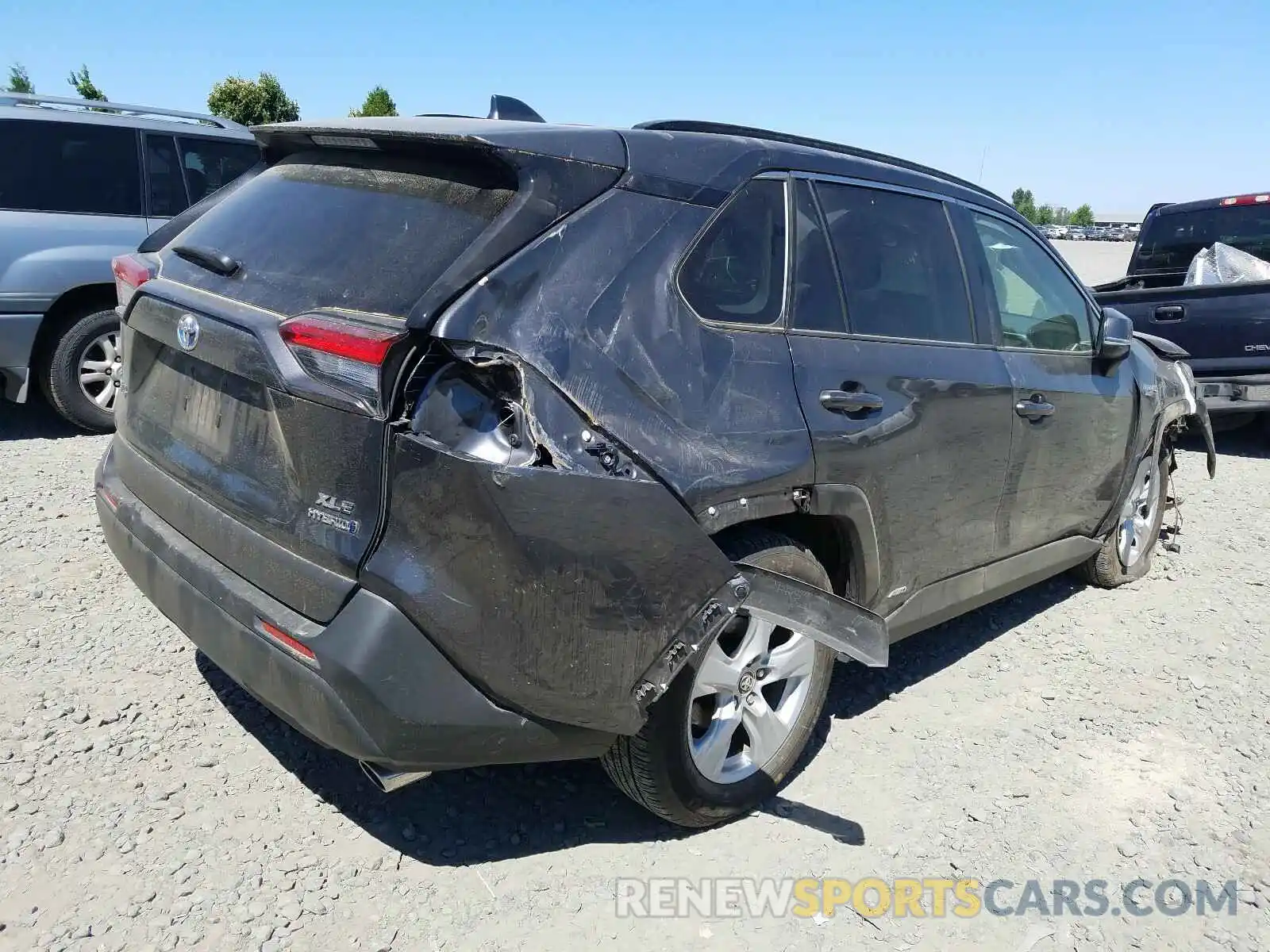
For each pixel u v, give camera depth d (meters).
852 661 4.23
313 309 2.51
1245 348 8.00
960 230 3.81
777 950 2.62
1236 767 3.55
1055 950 2.68
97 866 2.71
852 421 3.08
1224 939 2.73
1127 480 4.90
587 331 2.47
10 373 6.55
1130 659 4.38
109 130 6.97
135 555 3.00
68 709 3.43
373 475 2.31
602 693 2.50
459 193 2.60
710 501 2.63
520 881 2.79
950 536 3.64
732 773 3.04
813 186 3.22
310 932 2.55
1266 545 5.98
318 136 2.95
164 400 3.04
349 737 2.36
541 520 2.32
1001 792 3.35
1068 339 4.39
